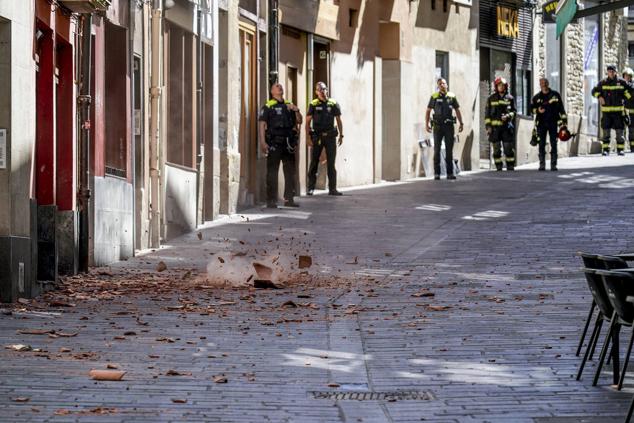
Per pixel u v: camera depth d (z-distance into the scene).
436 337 14.41
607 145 52.72
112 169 22.55
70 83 19.97
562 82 54.16
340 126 35.22
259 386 11.77
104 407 10.69
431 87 44.84
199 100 28.38
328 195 35.41
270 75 33.94
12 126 16.97
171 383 11.79
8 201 16.88
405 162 42.50
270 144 31.83
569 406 10.88
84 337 14.26
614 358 11.77
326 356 13.30
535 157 51.41
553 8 33.66
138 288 18.64
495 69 49.16
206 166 29.33
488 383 11.90
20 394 11.13
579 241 23.88
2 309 16.22
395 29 42.12
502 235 25.17
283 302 17.34
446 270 20.59
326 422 10.38
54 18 19.08
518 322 15.34
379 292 18.28
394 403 11.09
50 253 18.73
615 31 60.28
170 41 26.75
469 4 46.75
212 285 19.16
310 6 36.34
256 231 26.88
